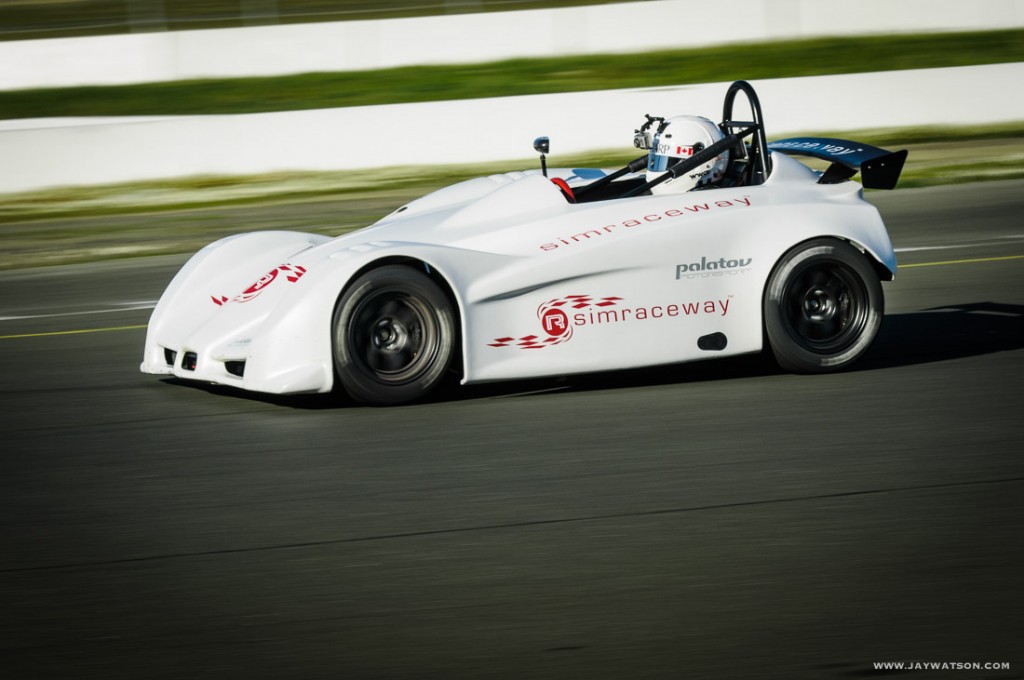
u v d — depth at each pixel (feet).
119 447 63.57
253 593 44.16
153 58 246.06
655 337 70.03
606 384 72.84
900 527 48.03
